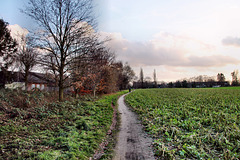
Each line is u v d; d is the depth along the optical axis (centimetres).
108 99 2586
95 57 1459
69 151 575
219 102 1784
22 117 933
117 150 662
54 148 595
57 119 1020
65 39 1395
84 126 924
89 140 746
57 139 670
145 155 609
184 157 578
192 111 1368
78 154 571
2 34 1828
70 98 1988
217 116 1109
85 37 1420
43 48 1334
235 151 611
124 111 1670
